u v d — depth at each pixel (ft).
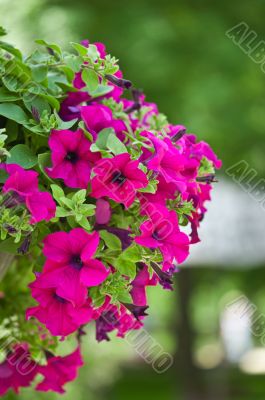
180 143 4.21
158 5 13.41
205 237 17.16
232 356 30.04
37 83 4.12
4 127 4.04
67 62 4.12
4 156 3.91
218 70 12.84
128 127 4.10
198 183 4.30
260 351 30.99
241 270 19.35
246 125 13.12
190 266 20.33
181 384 24.71
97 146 3.89
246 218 16.94
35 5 11.66
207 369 24.95
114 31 12.75
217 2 13.74
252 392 25.71
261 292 19.44
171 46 12.73
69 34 12.49
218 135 13.25
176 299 24.98
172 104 12.79
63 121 4.07
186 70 12.69
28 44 11.76
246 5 13.62
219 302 22.36
